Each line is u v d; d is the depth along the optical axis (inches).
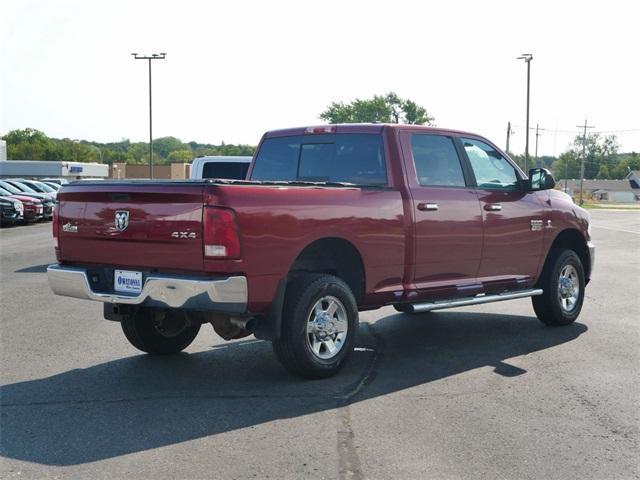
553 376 255.1
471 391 236.1
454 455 179.9
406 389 238.2
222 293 218.5
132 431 196.5
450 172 295.9
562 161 7101.4
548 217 332.8
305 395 230.8
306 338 241.3
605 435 195.2
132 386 241.3
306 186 242.1
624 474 169.3
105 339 316.5
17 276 544.1
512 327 348.2
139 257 233.9
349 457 178.2
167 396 229.5
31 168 3100.4
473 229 296.4
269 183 235.5
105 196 239.9
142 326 275.7
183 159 7844.5
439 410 215.8
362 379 250.4
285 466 172.6
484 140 316.2
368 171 281.4
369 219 258.4
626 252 786.8
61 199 254.4
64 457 178.2
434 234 281.1
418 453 181.2
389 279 269.7
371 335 330.6
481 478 166.2
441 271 288.2
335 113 3919.8
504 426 201.6
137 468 171.5
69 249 252.4
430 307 276.4
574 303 351.9
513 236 314.8
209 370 262.5
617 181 6200.8
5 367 266.8
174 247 225.6
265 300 229.8
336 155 291.0
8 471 169.6
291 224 233.6
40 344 305.7
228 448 184.1
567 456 179.9
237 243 220.4
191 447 184.9
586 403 223.3
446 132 298.5
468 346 305.3
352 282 266.7
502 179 319.9
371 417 208.8
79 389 237.5
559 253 343.3
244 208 222.7
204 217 219.1
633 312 388.8
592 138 7086.6
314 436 192.9
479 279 306.0
